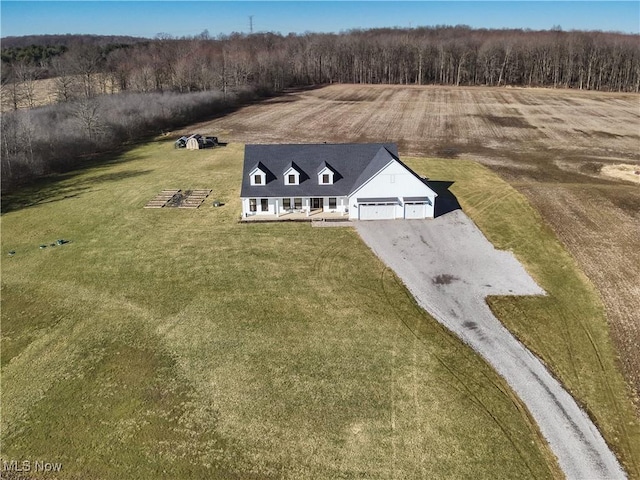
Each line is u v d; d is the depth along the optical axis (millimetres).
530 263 35531
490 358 26172
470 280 33438
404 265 35344
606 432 21750
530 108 100312
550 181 53781
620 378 24766
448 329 28484
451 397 23531
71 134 66812
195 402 23234
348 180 44312
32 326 29000
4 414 22656
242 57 127250
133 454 20562
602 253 36750
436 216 43500
